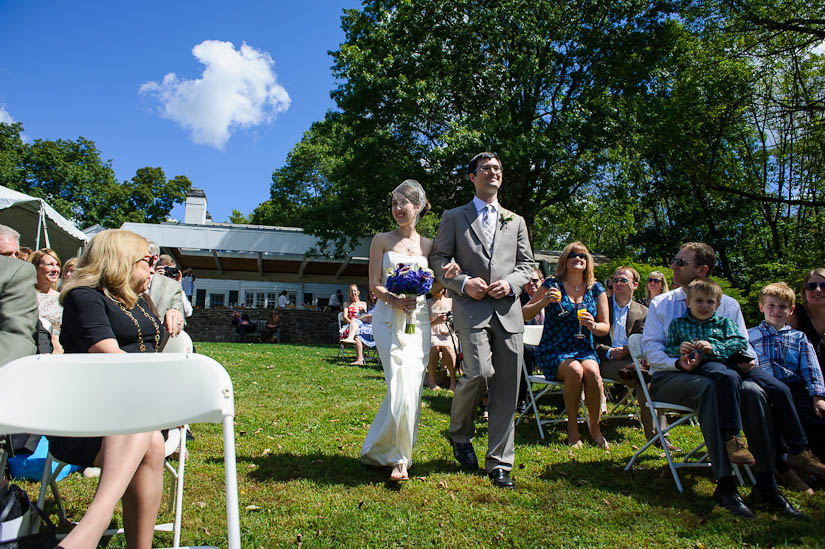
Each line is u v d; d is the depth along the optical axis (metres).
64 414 1.59
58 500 2.57
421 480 3.39
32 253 4.61
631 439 4.64
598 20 17.84
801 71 17.61
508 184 18.20
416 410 3.41
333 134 22.53
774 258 20.86
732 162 20.91
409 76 17.97
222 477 3.39
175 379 1.65
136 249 2.42
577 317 4.64
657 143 18.98
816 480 3.48
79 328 2.18
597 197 20.20
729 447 3.03
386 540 2.54
